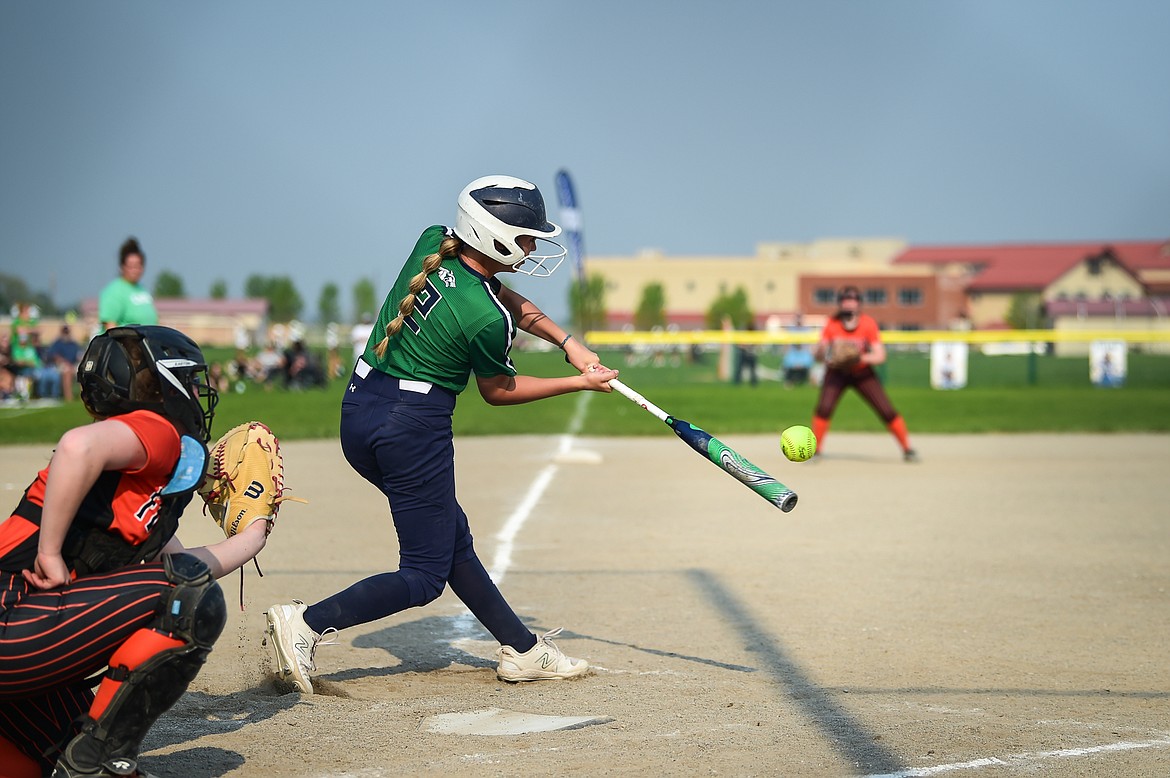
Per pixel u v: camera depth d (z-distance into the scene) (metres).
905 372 49.03
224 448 4.48
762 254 161.50
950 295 121.62
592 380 5.75
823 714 5.31
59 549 3.72
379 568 8.92
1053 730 5.07
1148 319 92.88
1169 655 6.55
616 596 8.09
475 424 22.81
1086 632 7.10
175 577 3.79
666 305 139.88
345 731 4.97
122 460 3.78
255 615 7.39
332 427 21.05
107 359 3.88
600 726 5.09
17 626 3.71
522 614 7.55
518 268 5.66
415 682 5.96
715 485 14.05
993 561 9.41
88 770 3.81
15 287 94.62
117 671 3.79
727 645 6.77
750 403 28.95
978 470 15.69
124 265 13.48
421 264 5.55
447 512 5.67
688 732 4.99
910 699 5.61
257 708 5.32
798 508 12.26
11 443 17.89
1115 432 21.58
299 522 11.23
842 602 7.92
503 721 5.14
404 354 5.51
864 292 123.19
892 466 16.17
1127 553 9.76
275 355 40.62
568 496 13.06
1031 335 37.31
